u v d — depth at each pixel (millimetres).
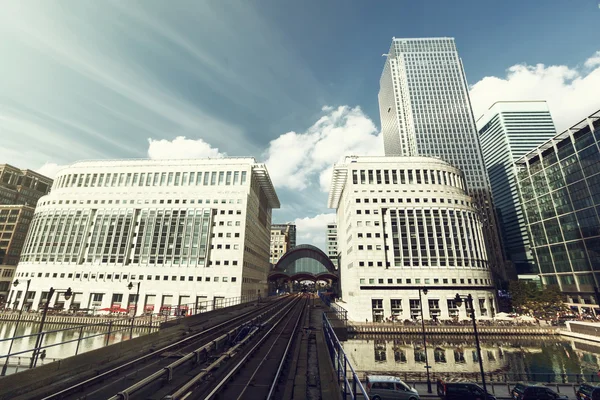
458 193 71312
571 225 75500
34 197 134500
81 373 14031
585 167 72125
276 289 150000
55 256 74688
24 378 11688
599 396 20734
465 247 65438
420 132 132250
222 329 30094
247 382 14250
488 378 29172
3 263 98438
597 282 68250
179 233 76312
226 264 73688
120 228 76750
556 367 34625
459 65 142375
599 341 44062
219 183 81125
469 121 132625
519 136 152500
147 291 71125
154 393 12422
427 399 21953
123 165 84312
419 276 62781
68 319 55219
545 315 63625
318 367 16953
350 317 65938
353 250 66500
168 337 23516
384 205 68562
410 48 148000
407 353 40688
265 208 112312
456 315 59844
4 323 55719
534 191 88688
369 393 20375
